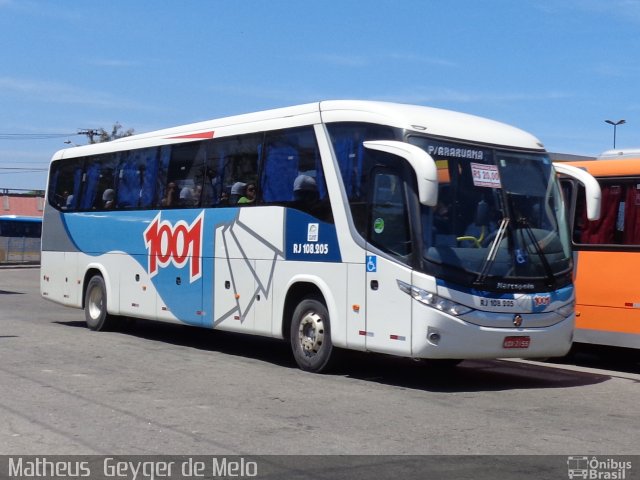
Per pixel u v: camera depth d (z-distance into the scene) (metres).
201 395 9.91
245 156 13.12
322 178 11.59
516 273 10.70
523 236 10.90
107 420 8.53
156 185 15.12
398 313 10.40
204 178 13.95
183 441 7.72
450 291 10.21
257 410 9.12
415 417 8.92
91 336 15.67
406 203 10.38
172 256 14.48
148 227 15.12
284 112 12.46
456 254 10.37
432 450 7.52
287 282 12.05
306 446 7.59
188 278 14.09
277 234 12.27
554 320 10.92
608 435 8.25
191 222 14.09
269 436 7.95
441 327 10.13
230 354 13.71
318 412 9.07
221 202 13.48
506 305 10.52
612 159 13.85
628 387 11.44
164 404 9.34
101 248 16.38
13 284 33.56
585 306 13.12
